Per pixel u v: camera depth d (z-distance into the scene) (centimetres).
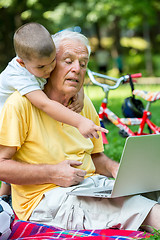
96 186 289
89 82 514
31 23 280
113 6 1756
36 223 276
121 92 1462
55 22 1545
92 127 268
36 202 280
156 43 2362
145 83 1677
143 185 271
